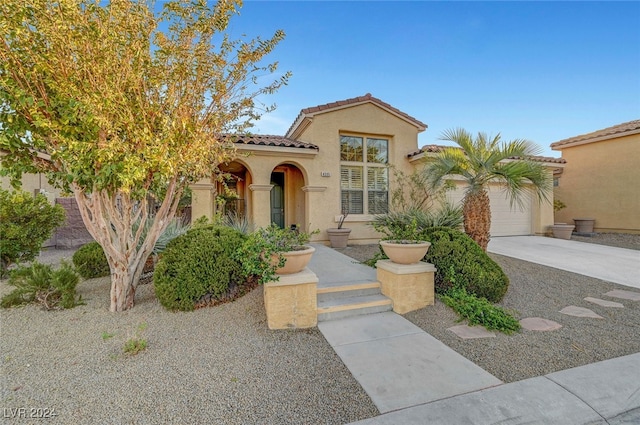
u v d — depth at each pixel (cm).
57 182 552
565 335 455
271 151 1131
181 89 509
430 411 288
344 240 1165
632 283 718
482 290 593
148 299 597
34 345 411
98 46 430
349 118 1262
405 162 1334
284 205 1569
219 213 898
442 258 625
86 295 616
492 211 1471
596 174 1598
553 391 316
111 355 389
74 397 306
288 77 589
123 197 520
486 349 417
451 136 805
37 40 424
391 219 965
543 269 833
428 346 429
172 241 596
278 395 316
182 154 477
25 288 532
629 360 380
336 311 536
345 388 328
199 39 503
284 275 506
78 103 411
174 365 370
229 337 449
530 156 777
